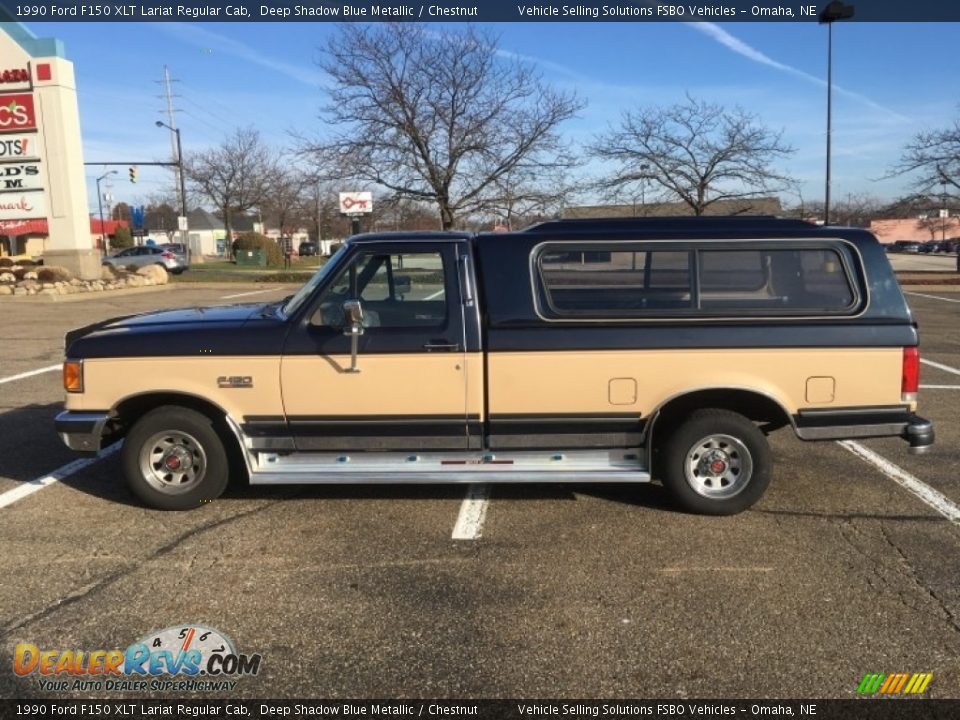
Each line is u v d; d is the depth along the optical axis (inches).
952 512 191.6
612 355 182.2
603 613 143.3
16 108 860.0
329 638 135.8
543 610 144.8
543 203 1029.8
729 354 181.5
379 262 186.7
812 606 145.0
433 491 210.7
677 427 187.2
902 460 235.1
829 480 216.4
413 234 189.0
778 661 127.4
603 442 188.1
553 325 182.7
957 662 126.9
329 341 184.5
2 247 1624.0
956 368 398.3
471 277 185.3
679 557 167.0
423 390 185.0
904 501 199.8
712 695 119.0
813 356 181.3
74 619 142.7
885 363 181.8
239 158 2207.2
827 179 1003.9
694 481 188.7
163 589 154.1
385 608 146.1
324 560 167.2
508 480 186.9
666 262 184.7
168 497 194.1
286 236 2667.3
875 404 183.0
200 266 1835.6
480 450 189.8
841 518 188.2
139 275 1044.5
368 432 188.4
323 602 148.5
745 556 167.2
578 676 124.0
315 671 126.2
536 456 190.1
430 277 185.6
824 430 183.8
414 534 181.0
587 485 215.0
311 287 190.9
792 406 182.9
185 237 1808.6
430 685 122.2
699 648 131.4
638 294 186.2
